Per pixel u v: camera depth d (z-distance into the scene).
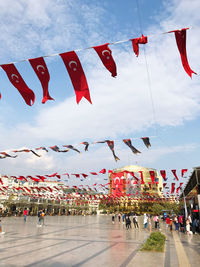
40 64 6.41
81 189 29.62
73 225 23.80
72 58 6.30
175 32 5.60
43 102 6.60
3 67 6.60
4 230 16.44
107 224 27.62
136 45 5.75
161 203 63.84
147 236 15.02
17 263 6.85
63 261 7.26
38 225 21.36
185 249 9.88
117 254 8.48
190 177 18.75
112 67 6.12
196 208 17.69
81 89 6.54
